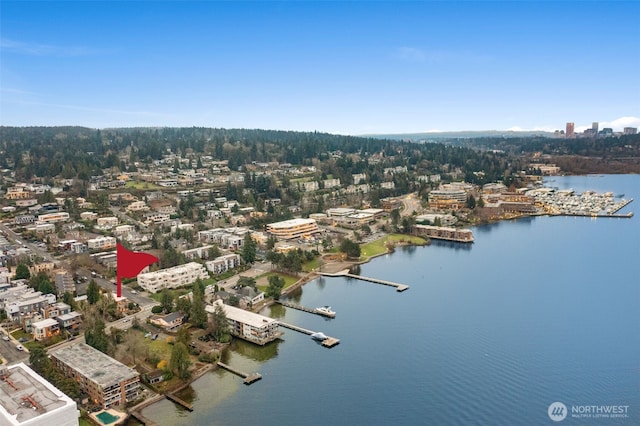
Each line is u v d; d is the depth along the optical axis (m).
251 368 171.00
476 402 150.12
